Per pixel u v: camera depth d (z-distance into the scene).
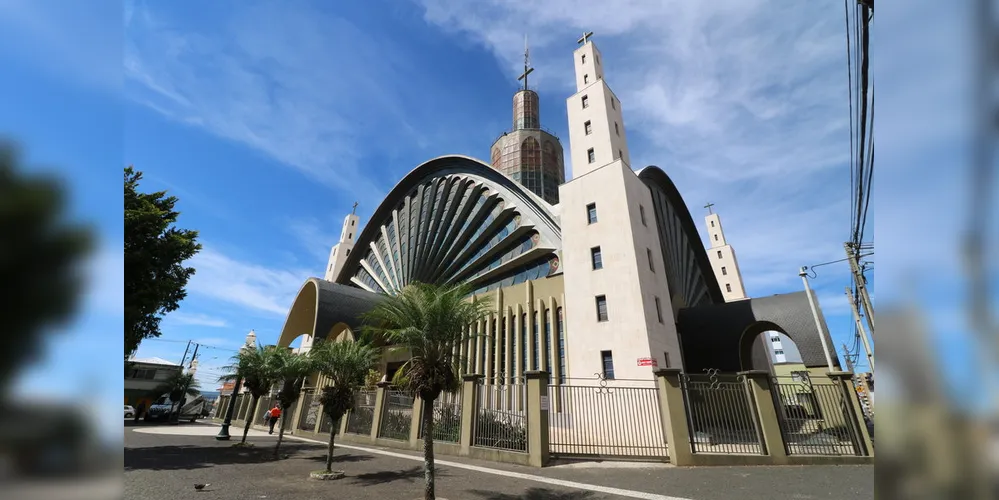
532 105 62.84
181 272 17.39
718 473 13.02
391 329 12.87
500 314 34.59
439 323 12.02
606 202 29.08
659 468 13.84
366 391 23.16
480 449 16.20
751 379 15.27
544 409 15.38
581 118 34.31
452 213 46.50
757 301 32.19
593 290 27.42
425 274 46.75
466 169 47.31
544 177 55.50
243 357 22.42
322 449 19.78
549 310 31.38
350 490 11.72
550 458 15.15
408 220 52.69
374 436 21.03
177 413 46.38
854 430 14.55
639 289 25.38
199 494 10.87
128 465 14.05
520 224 39.19
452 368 12.16
